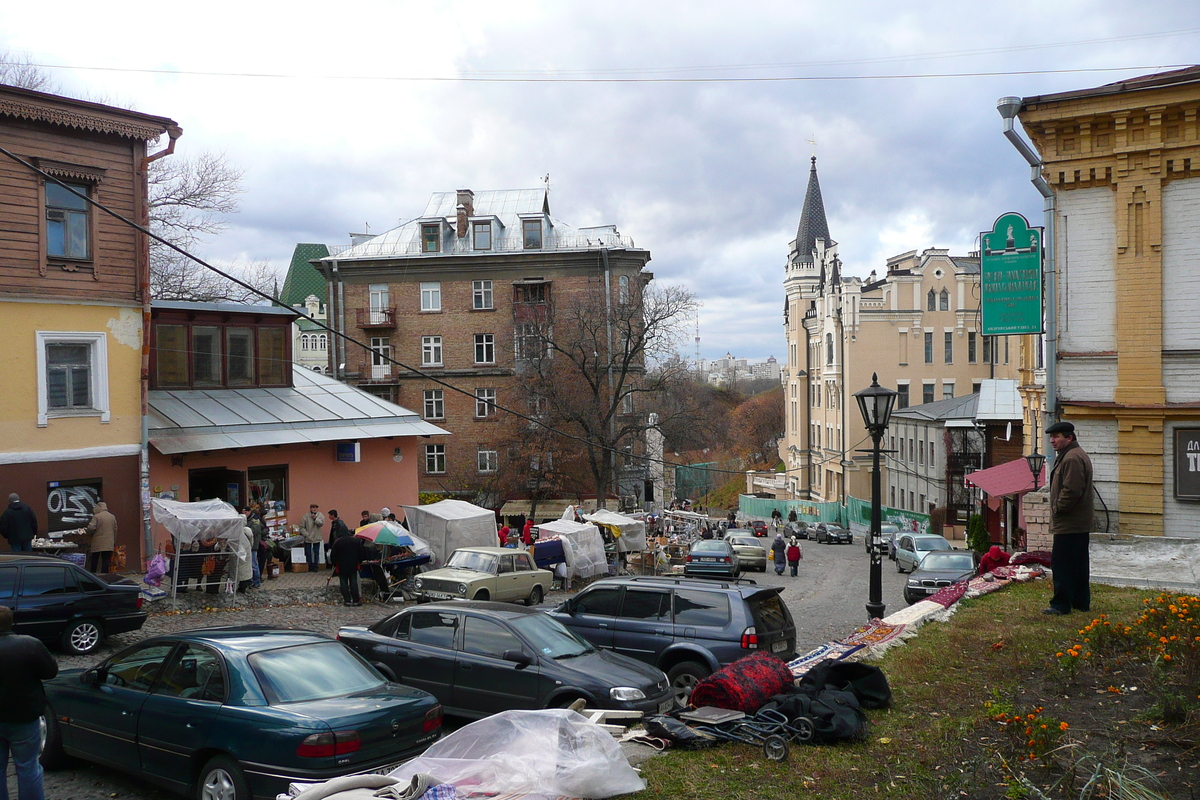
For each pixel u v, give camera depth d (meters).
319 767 6.89
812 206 94.38
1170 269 15.71
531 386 47.72
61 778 8.69
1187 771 5.93
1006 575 15.31
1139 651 8.75
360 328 54.38
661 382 46.00
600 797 5.98
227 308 27.47
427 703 7.96
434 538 25.28
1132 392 15.91
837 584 30.19
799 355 90.75
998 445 46.41
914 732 7.43
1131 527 16.02
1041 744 6.00
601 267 53.56
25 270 19.42
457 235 55.44
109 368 20.97
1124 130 15.80
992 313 17.03
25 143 19.38
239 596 19.91
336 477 27.97
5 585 13.15
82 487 20.50
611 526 33.50
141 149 21.36
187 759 7.48
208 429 24.50
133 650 8.49
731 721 7.45
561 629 10.93
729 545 31.72
